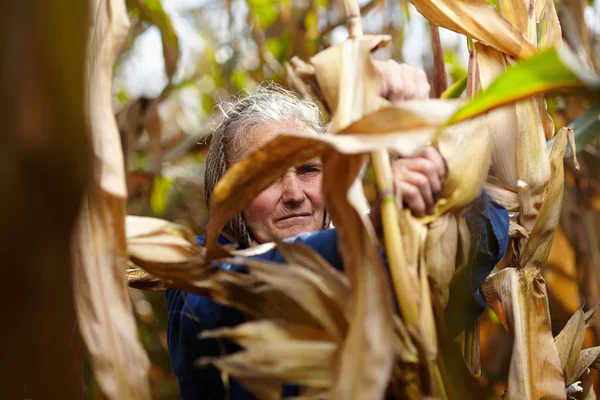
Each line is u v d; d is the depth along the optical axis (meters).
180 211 3.67
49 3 0.63
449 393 0.98
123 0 0.97
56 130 0.64
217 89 3.31
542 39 1.27
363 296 0.83
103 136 0.92
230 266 1.16
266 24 3.32
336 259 1.07
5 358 0.66
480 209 1.06
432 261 0.98
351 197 0.89
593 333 2.31
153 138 2.33
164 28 2.14
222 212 0.95
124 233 0.91
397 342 0.90
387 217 0.92
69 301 0.69
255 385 0.87
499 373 2.54
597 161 2.24
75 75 0.64
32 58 0.63
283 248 0.92
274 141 0.87
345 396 0.81
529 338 1.16
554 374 1.14
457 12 1.15
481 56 1.17
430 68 3.10
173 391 2.94
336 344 0.87
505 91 0.80
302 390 1.06
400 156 1.01
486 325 2.62
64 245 0.66
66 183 0.65
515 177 1.17
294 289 0.88
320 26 3.25
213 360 0.85
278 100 1.47
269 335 0.88
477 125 0.99
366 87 0.99
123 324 0.90
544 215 1.17
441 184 0.98
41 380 0.69
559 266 2.35
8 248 0.63
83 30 0.65
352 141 0.79
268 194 1.33
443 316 0.98
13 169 0.62
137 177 3.04
